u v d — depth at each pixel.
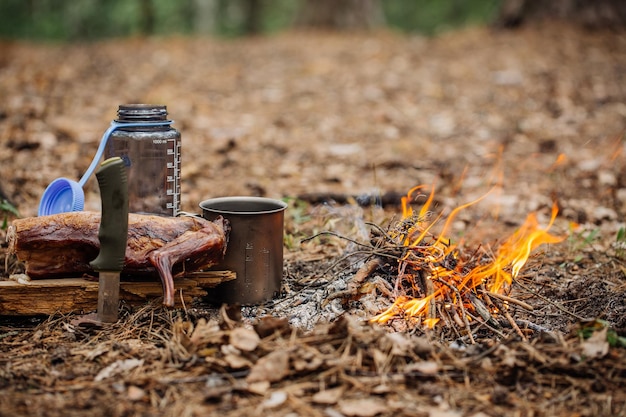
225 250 1.11
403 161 2.05
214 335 0.98
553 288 1.24
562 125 2.34
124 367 0.96
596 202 1.77
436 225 1.61
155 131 1.15
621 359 0.96
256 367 0.92
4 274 1.24
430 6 6.86
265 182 1.89
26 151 2.01
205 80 2.98
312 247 1.41
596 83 2.76
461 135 2.29
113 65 3.29
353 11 4.68
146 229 1.08
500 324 1.10
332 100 2.68
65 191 1.18
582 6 3.59
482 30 3.80
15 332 1.07
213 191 1.82
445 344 1.03
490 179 1.92
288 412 0.87
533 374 0.94
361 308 1.11
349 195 1.73
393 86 2.83
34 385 0.93
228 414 0.86
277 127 2.38
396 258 1.13
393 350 0.95
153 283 1.10
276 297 1.17
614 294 1.20
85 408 0.88
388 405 0.88
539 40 3.41
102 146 1.13
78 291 1.09
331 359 0.93
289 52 3.55
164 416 0.86
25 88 2.70
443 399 0.90
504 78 2.85
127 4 6.01
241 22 6.35
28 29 5.85
